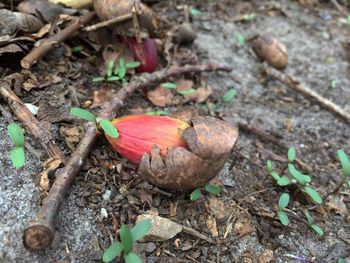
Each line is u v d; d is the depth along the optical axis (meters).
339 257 0.06
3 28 0.07
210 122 0.05
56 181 0.05
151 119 0.06
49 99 0.06
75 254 0.05
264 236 0.06
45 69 0.07
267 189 0.07
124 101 0.07
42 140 0.06
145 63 0.07
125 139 0.05
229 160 0.07
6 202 0.05
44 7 0.07
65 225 0.05
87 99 0.07
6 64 0.07
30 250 0.05
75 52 0.07
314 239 0.06
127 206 0.06
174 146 0.05
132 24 0.07
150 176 0.05
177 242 0.05
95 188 0.06
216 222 0.06
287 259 0.06
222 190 0.06
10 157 0.06
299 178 0.06
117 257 0.05
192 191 0.06
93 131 0.06
